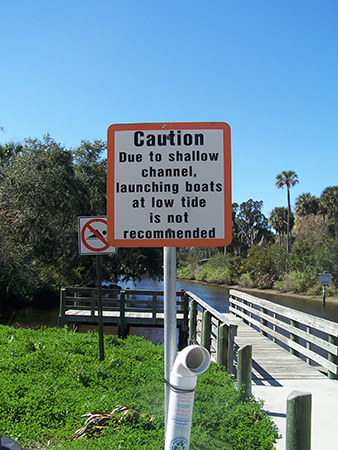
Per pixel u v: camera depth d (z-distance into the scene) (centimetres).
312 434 500
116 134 308
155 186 304
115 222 304
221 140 305
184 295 1370
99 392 545
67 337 910
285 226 7606
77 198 3161
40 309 2658
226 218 301
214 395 543
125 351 791
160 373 626
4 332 943
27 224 2900
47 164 3023
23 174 2916
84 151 3588
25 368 626
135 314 1426
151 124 307
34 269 2616
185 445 265
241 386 553
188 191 303
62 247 3114
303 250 4912
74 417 467
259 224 9650
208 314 863
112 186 305
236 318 1506
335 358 741
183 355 265
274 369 812
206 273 6519
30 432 429
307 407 349
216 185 303
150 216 303
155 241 301
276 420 538
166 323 290
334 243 4184
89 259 3384
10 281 2503
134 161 306
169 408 271
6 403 478
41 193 2920
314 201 6581
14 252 2516
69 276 3142
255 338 1119
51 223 2986
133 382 596
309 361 858
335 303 3503
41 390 525
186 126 306
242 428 462
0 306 2686
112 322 1348
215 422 472
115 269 3591
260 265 4994
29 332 966
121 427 430
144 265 3600
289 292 4441
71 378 598
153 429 439
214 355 873
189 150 305
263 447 428
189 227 301
